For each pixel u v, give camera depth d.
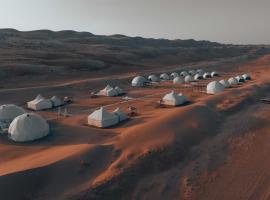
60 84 68.31
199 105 43.00
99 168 26.22
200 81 85.19
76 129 37.78
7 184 21.92
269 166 28.64
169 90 67.88
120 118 40.34
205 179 26.20
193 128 35.78
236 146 33.28
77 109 49.19
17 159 28.41
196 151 31.41
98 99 57.12
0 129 37.09
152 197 23.36
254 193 24.11
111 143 31.06
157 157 28.42
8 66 75.69
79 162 26.12
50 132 36.62
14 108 41.09
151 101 54.53
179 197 23.56
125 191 23.59
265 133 37.44
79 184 23.64
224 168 28.19
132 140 31.28
